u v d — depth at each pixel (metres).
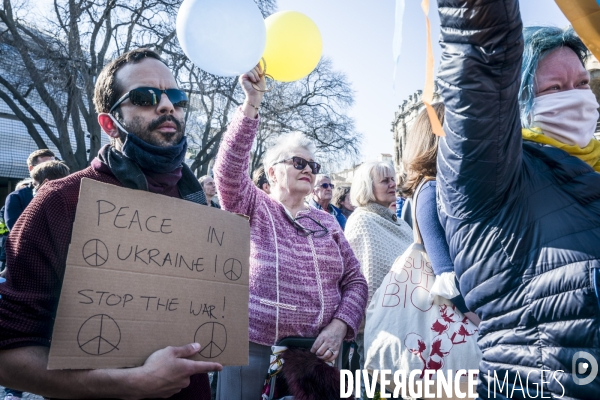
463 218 1.38
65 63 16.91
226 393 2.18
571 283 1.19
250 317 2.21
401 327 2.01
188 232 1.53
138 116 1.54
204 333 1.48
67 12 17.17
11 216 4.78
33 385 1.28
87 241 1.33
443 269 1.85
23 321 1.29
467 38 1.21
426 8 1.16
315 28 2.08
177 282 1.46
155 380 1.29
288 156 2.59
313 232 2.48
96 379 1.28
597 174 1.33
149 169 1.55
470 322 1.95
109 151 1.56
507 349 1.31
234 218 1.67
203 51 1.68
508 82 1.21
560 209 1.27
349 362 2.96
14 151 22.25
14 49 17.72
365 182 3.32
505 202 1.31
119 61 1.61
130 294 1.36
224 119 19.88
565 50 1.54
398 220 3.46
